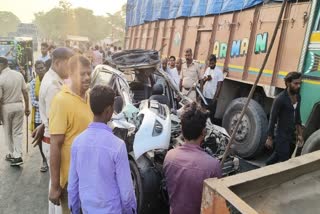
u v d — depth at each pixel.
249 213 1.24
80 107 2.39
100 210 1.95
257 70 5.20
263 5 5.16
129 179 2.02
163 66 7.20
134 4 13.30
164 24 9.51
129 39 13.98
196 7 7.49
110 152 1.95
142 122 3.65
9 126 4.95
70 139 2.38
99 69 5.73
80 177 1.99
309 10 4.20
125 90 4.56
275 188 1.62
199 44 7.34
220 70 6.13
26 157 5.43
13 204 3.86
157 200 3.39
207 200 1.48
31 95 4.81
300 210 1.50
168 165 2.29
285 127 4.04
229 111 5.60
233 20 5.99
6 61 4.82
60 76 2.78
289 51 4.52
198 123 2.26
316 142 3.84
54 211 2.84
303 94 4.15
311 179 1.73
